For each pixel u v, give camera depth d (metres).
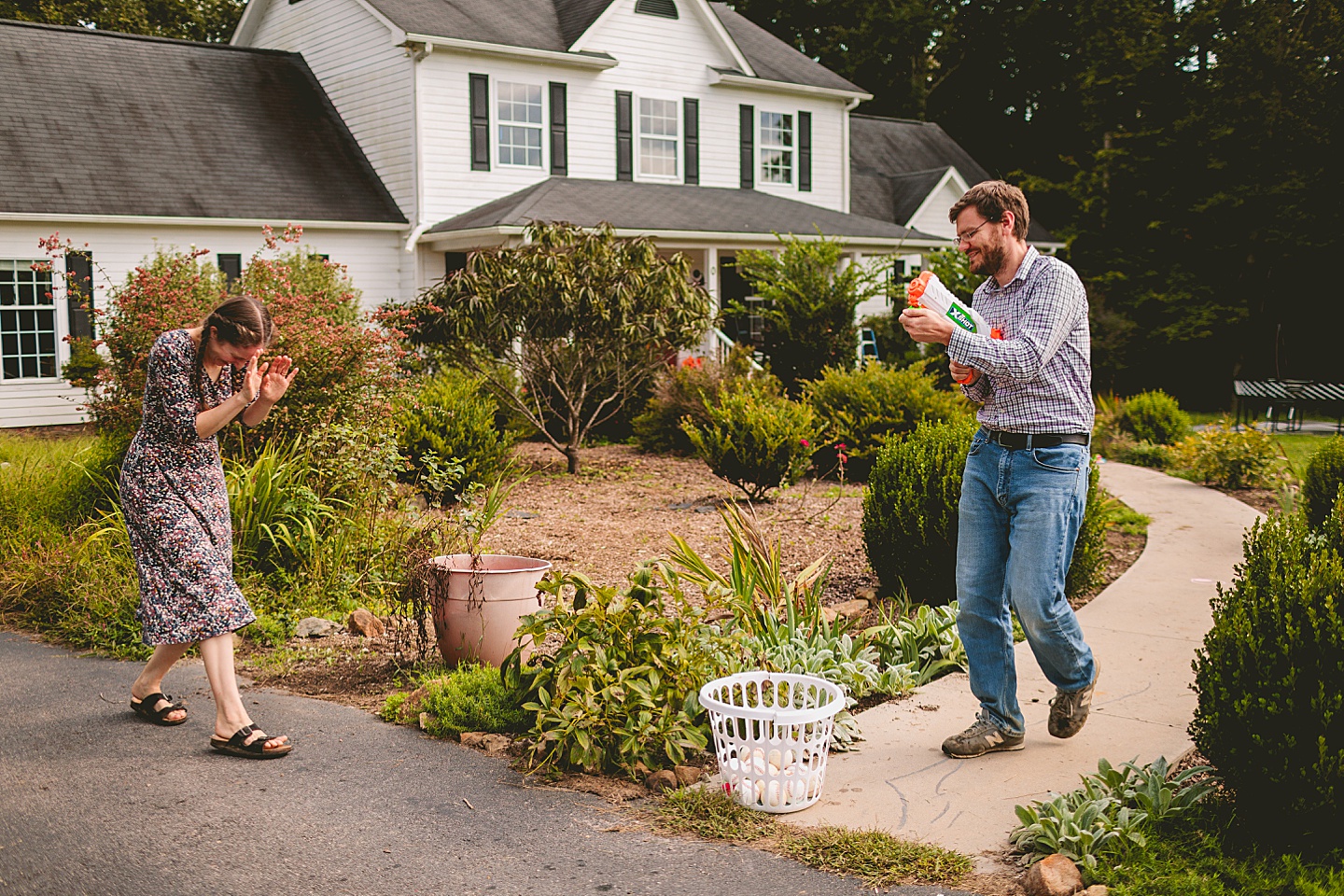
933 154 30.08
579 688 4.14
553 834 3.57
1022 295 3.96
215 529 4.38
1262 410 22.91
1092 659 4.09
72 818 3.66
